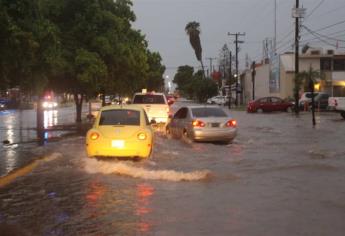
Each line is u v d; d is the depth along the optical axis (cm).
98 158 1426
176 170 1331
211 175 1247
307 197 1000
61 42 2928
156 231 764
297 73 5103
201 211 888
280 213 871
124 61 3291
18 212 892
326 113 4966
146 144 1415
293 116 4472
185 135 2117
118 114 1477
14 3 1507
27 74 1808
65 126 3077
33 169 1352
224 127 2030
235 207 917
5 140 2117
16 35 1498
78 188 1095
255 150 1817
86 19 3042
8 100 6950
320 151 1778
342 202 952
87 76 2902
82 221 826
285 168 1380
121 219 836
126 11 3741
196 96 13075
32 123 3444
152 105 2759
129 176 1234
